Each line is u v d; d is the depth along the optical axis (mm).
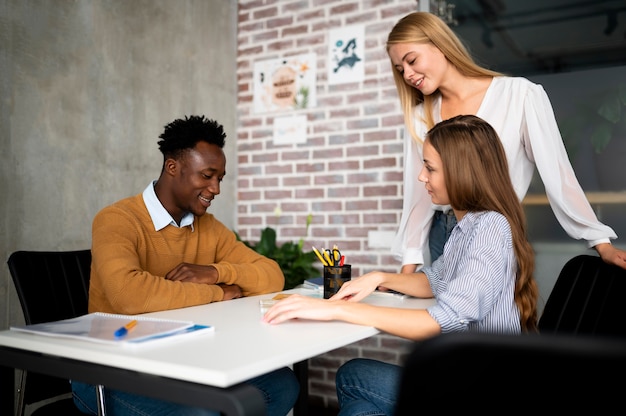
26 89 2156
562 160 1705
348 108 3066
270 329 1047
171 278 1535
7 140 2084
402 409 416
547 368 379
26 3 2160
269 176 3312
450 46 1750
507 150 1742
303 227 3193
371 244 2982
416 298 1541
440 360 400
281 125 3271
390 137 2947
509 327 1199
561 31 2764
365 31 3021
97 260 1395
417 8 2885
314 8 3176
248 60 3396
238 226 3404
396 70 1897
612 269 1254
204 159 1567
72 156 2344
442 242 1955
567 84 2752
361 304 1139
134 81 2660
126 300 1325
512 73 2871
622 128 2617
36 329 987
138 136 2682
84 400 1259
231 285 1636
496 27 2896
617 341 368
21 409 1428
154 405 1089
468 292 1109
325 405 3018
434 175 1323
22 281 1478
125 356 820
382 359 2904
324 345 928
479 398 398
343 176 3076
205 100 3141
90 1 2438
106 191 2506
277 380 1428
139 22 2695
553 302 1393
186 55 3004
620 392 364
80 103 2385
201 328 1009
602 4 2682
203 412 1014
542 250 2709
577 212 1670
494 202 1256
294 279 2957
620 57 2645
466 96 1820
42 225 2219
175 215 1653
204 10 3148
